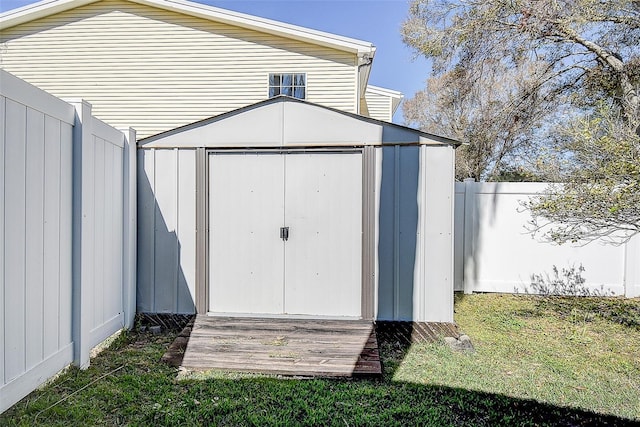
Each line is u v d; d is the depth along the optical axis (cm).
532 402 269
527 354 362
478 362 344
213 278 438
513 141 997
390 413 253
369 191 418
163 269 438
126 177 412
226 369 322
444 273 412
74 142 310
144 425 237
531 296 591
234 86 753
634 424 243
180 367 326
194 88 752
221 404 263
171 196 438
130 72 755
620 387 293
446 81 1000
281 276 432
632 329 436
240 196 435
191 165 437
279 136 428
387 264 416
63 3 740
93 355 353
